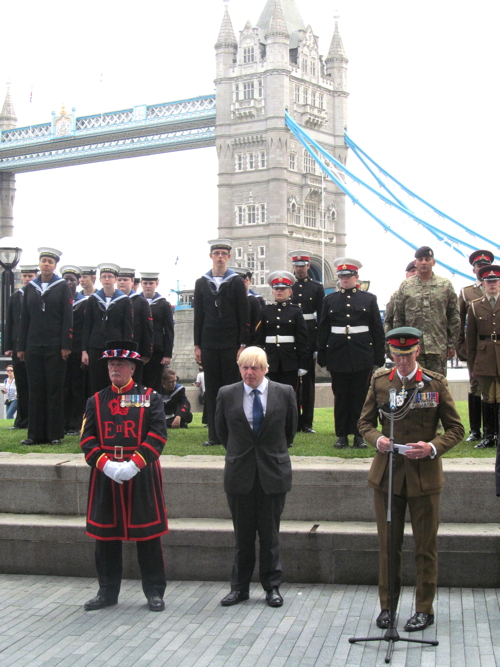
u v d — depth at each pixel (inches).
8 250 1042.1
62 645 314.7
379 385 337.1
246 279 740.0
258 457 356.2
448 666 287.7
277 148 4517.7
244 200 4618.6
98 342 535.2
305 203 4704.7
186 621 337.7
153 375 614.5
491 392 473.7
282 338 535.2
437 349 478.9
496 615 333.4
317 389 1087.0
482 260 527.5
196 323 514.9
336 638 315.6
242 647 309.0
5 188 5679.1
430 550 324.2
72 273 649.0
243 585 360.5
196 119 4714.6
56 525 405.4
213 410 498.9
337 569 379.9
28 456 465.1
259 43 4598.9
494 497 387.2
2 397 1070.4
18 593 378.9
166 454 462.3
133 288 700.7
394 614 307.1
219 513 412.5
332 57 5002.5
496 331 477.1
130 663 297.1
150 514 354.3
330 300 490.6
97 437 356.8
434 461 324.8
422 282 488.7
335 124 4977.9
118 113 4894.2
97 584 392.2
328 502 402.6
